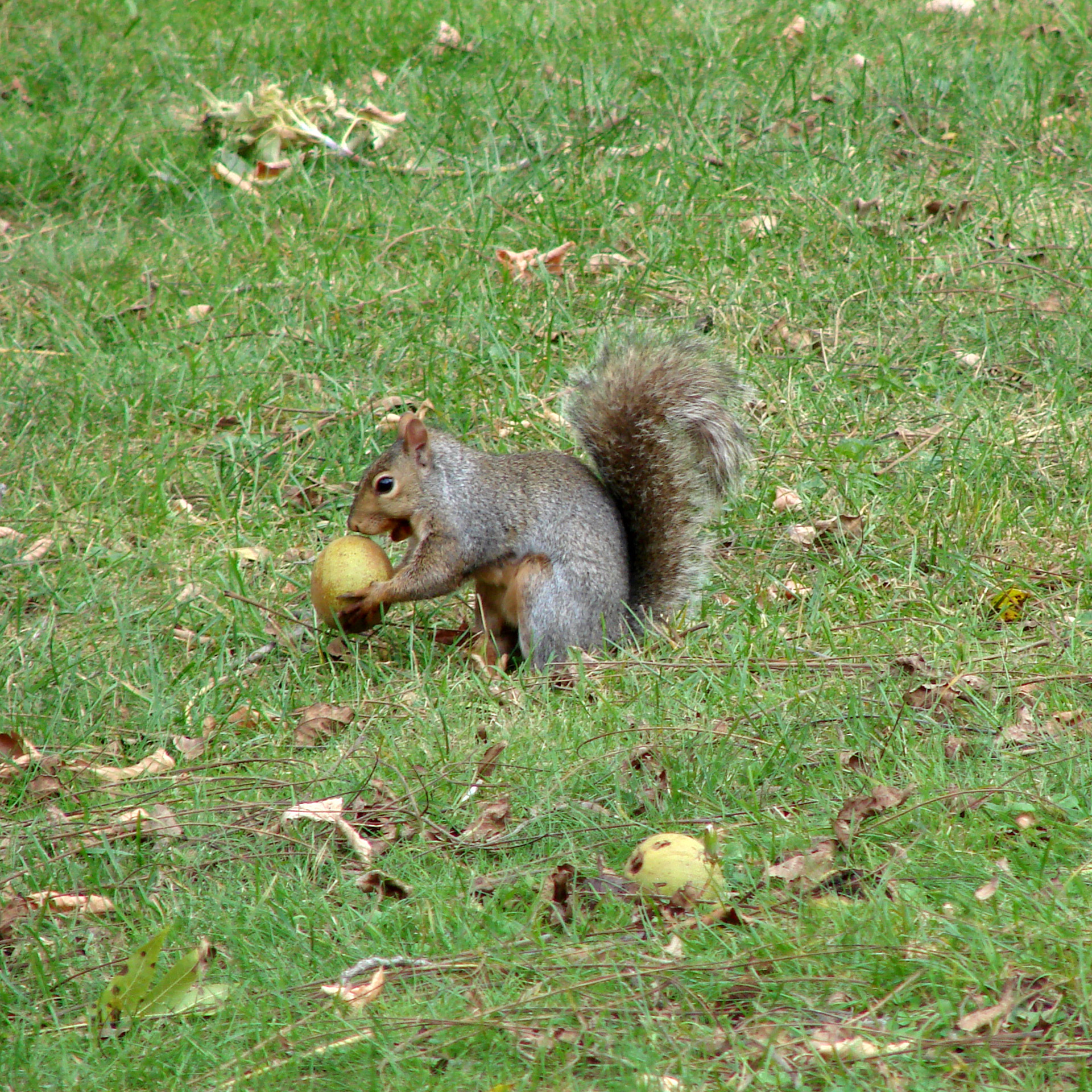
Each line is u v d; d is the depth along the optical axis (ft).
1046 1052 15.70
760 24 59.77
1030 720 23.77
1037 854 19.71
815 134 50.80
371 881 20.79
